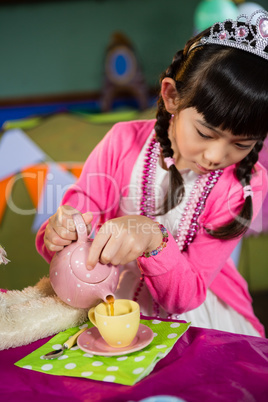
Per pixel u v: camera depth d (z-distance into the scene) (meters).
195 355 0.67
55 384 0.61
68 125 2.25
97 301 0.75
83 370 0.63
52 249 0.78
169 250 0.88
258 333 1.21
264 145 1.13
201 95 0.78
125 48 4.79
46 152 2.18
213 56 0.80
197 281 0.98
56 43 5.34
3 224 2.06
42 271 2.03
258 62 0.77
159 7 5.21
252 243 1.90
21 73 5.41
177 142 0.90
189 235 1.08
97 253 0.73
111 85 4.89
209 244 1.03
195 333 0.75
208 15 3.72
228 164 0.86
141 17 5.25
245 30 0.79
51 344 0.72
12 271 2.03
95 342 0.70
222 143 0.81
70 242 0.77
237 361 0.65
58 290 0.76
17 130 2.26
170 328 0.75
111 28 5.30
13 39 5.32
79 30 5.30
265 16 0.81
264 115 0.77
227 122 0.77
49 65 5.39
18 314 0.75
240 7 3.50
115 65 4.84
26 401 0.57
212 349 0.69
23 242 2.04
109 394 0.58
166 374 0.62
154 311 1.11
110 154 1.17
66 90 5.45
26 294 0.84
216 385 0.59
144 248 0.79
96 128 2.22
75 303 0.76
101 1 5.22
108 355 0.64
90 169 1.18
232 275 1.19
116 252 0.74
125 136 1.17
